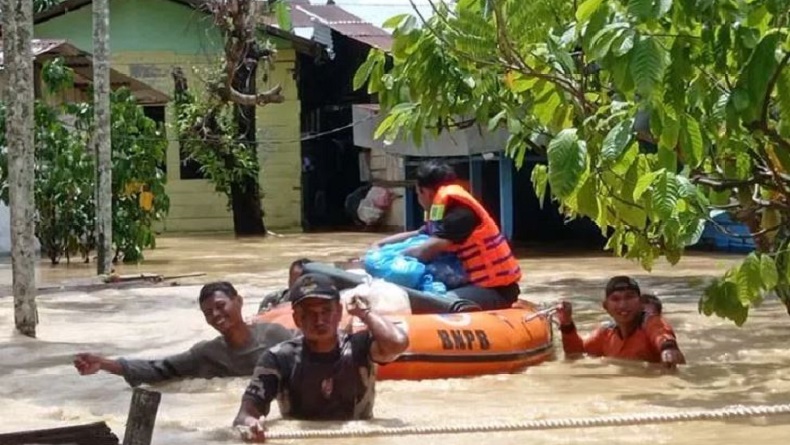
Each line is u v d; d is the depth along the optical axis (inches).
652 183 275.3
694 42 263.6
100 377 335.9
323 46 1110.4
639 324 359.9
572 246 861.2
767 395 303.3
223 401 290.5
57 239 760.3
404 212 1019.3
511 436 249.4
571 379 330.6
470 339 338.6
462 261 379.2
